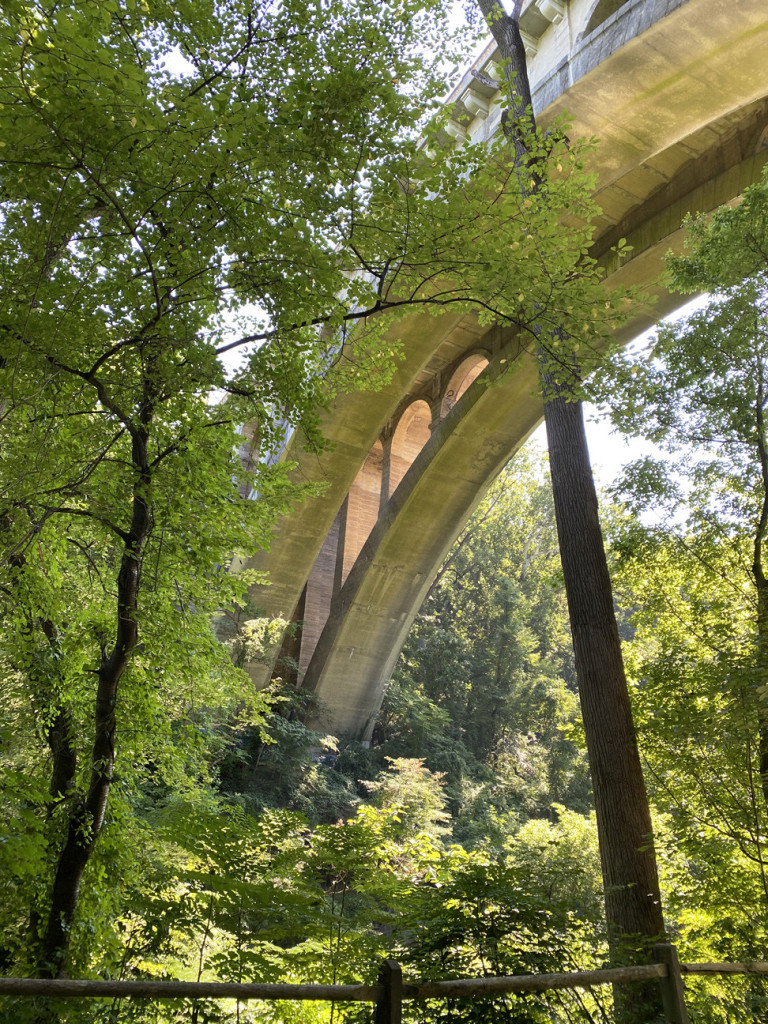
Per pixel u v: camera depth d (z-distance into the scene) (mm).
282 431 6039
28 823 4418
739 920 7199
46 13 3393
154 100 3881
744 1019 5090
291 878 5570
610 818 8406
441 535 26359
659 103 14391
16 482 4578
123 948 5211
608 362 5820
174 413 5777
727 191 16688
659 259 18672
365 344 6492
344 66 4219
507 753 32375
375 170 4379
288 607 25828
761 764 7488
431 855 5898
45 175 3930
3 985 2570
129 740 6598
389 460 29547
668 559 10594
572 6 15438
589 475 10305
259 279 4613
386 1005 3072
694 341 9602
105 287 4656
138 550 5496
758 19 12438
